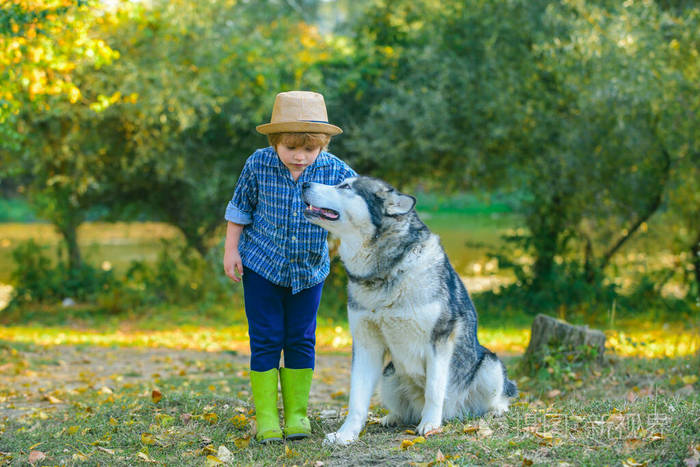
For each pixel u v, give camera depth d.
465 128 12.74
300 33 16.20
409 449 3.44
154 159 13.32
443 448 3.37
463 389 4.12
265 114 12.90
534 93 11.97
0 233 28.80
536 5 11.72
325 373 7.43
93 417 4.47
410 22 13.92
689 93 10.54
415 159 13.38
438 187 15.12
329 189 3.63
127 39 11.39
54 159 13.51
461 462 3.13
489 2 12.08
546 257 13.02
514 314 12.30
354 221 3.63
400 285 3.68
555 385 6.04
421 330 3.74
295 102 3.65
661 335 9.67
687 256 12.45
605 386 5.92
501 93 11.70
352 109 13.97
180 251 14.89
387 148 12.70
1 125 7.91
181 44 11.99
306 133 3.58
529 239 13.07
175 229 16.05
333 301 13.55
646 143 11.01
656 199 11.96
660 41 10.67
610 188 11.88
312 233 3.78
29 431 4.22
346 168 3.97
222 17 12.86
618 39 10.48
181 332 11.29
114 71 11.22
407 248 3.69
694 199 11.96
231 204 3.90
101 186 14.45
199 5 12.03
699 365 6.16
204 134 13.72
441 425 3.91
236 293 13.59
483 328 10.93
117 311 13.57
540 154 12.41
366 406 3.87
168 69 11.68
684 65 10.73
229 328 11.56
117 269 18.03
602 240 12.87
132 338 10.35
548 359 6.17
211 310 13.02
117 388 6.01
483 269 17.03
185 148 13.34
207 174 13.86
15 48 6.66
